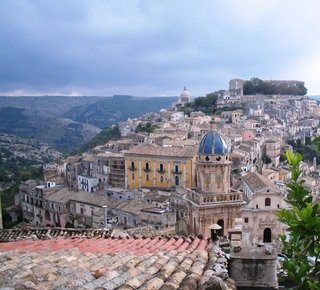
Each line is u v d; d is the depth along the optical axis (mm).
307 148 164375
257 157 137750
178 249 16969
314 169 140125
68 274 11648
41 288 10336
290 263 10219
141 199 94250
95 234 27312
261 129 168375
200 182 46500
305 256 11633
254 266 12891
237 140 143625
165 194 98625
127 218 86000
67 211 105625
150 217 82188
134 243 18797
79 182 130250
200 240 19375
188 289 10742
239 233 26500
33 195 120125
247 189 80875
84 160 134000
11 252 14797
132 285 11086
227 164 45812
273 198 57562
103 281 11297
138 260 14250
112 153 132500
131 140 155875
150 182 110062
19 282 10742
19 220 126875
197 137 141250
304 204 10414
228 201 44531
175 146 113938
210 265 13219
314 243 9773
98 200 98375
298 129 191625
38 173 181250
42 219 115375
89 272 12109
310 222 9281
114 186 120438
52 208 109625
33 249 16375
